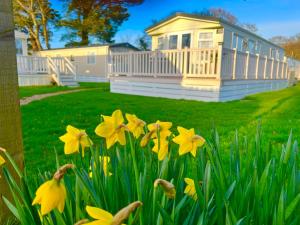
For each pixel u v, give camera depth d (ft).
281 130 16.30
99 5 103.86
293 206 2.79
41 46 108.17
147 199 3.12
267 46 64.49
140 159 4.09
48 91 45.98
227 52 32.60
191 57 33.32
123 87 43.14
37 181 4.00
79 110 25.16
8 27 5.00
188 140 3.58
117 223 1.88
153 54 37.32
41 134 15.66
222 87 32.04
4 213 4.83
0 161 3.23
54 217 3.07
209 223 3.04
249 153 4.25
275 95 41.75
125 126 3.41
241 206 3.15
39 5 102.89
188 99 34.32
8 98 5.01
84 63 84.74
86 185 2.92
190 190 3.42
